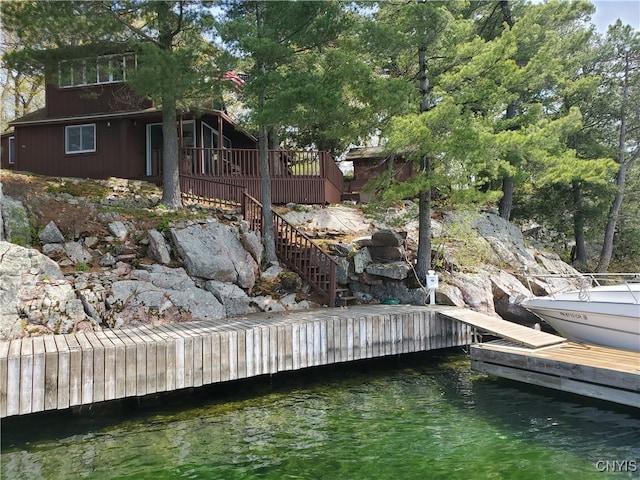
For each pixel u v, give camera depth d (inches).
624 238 732.0
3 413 186.9
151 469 169.0
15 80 860.6
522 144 382.0
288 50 357.1
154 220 376.2
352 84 359.3
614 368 236.8
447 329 342.3
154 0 372.5
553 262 592.1
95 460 175.9
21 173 447.5
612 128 690.2
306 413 229.9
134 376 217.5
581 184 677.9
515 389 269.9
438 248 469.7
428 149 365.7
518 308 432.5
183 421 217.8
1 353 197.3
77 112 584.4
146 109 568.1
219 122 547.8
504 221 617.0
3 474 163.9
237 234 395.9
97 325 263.4
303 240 446.9
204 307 312.8
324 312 338.3
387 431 207.2
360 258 426.6
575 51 658.2
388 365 327.9
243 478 163.5
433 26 359.9
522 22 427.5
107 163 567.2
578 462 179.2
